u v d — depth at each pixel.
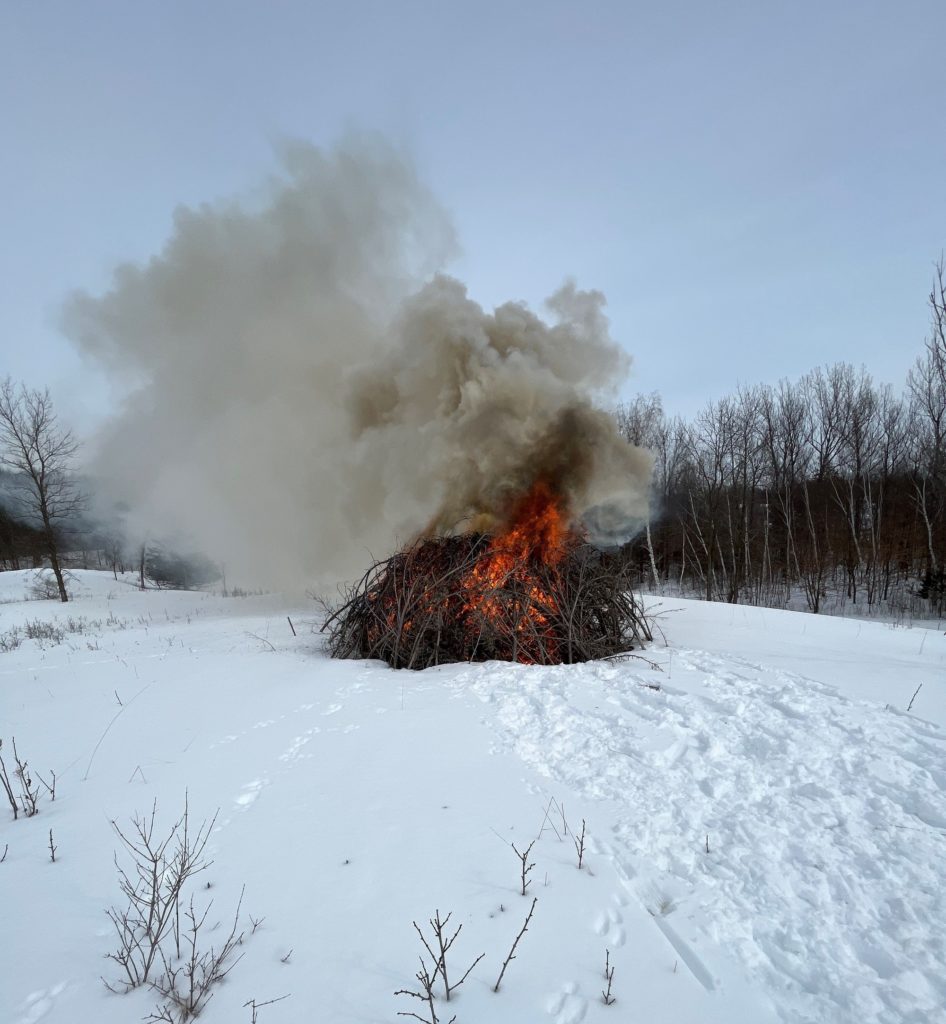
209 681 7.18
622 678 5.99
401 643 7.96
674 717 4.78
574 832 3.22
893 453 31.14
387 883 2.81
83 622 17.38
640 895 2.70
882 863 2.86
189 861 3.05
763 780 3.71
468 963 2.28
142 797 3.92
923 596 24.31
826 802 3.42
